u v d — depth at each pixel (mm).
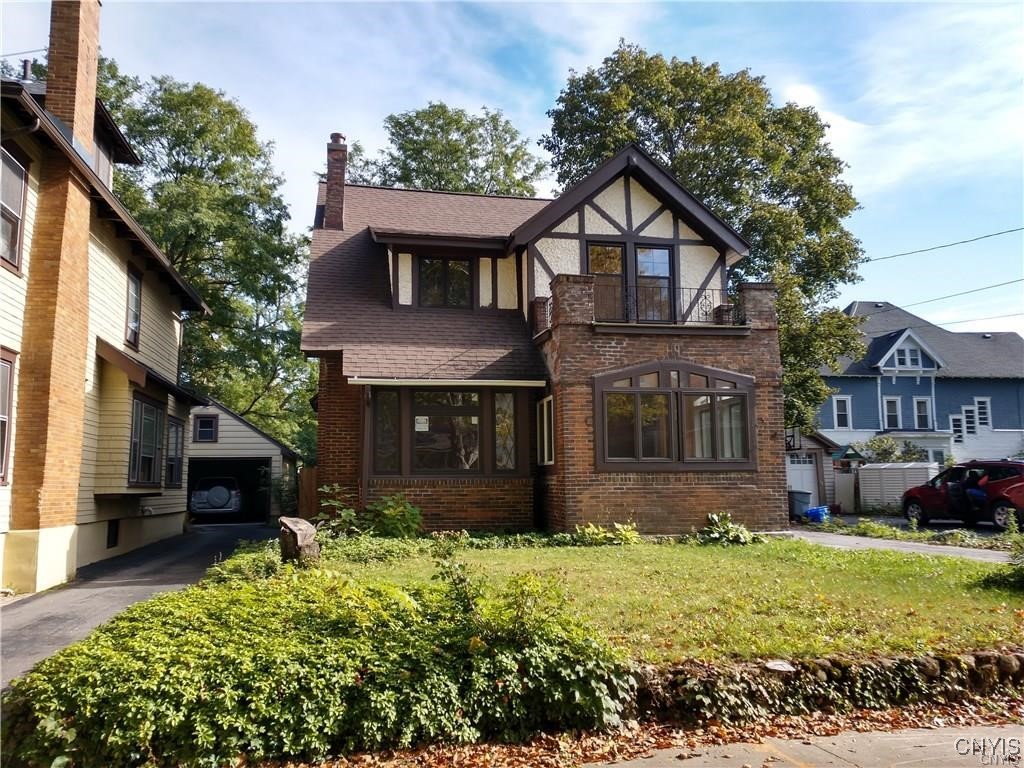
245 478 27844
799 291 23797
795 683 5422
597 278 15648
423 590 6352
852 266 25219
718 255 16109
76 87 12320
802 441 25375
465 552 11320
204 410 25953
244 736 4406
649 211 16000
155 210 24094
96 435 13531
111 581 10922
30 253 10797
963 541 13797
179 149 26844
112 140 15898
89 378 13039
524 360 14586
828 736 5047
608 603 7285
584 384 13438
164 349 18188
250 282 26734
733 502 13711
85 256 11867
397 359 14039
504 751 4691
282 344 29500
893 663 5664
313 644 4980
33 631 7730
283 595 6059
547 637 5219
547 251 15578
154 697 4395
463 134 31906
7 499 10078
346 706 4641
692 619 6723
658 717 5156
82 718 4293
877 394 34375
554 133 26266
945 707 5570
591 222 15766
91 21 12930
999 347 37062
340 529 12859
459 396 14234
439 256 15883
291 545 8984
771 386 14180
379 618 5418
